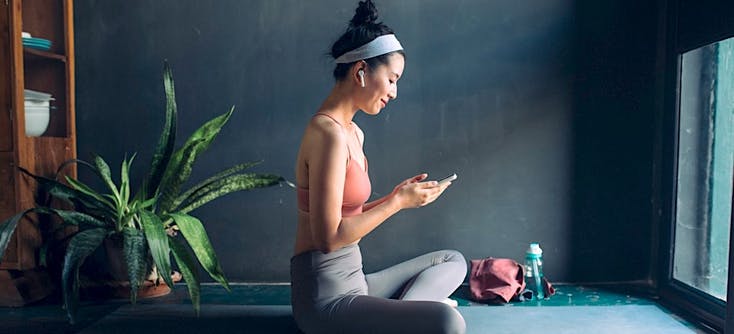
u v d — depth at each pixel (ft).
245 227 8.59
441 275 5.67
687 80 7.80
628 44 8.35
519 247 8.56
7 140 7.11
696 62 7.79
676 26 7.80
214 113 8.46
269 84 8.43
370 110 4.84
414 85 8.40
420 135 8.44
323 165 4.35
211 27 8.38
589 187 8.50
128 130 8.49
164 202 7.32
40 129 7.65
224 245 8.63
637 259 8.57
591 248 8.56
